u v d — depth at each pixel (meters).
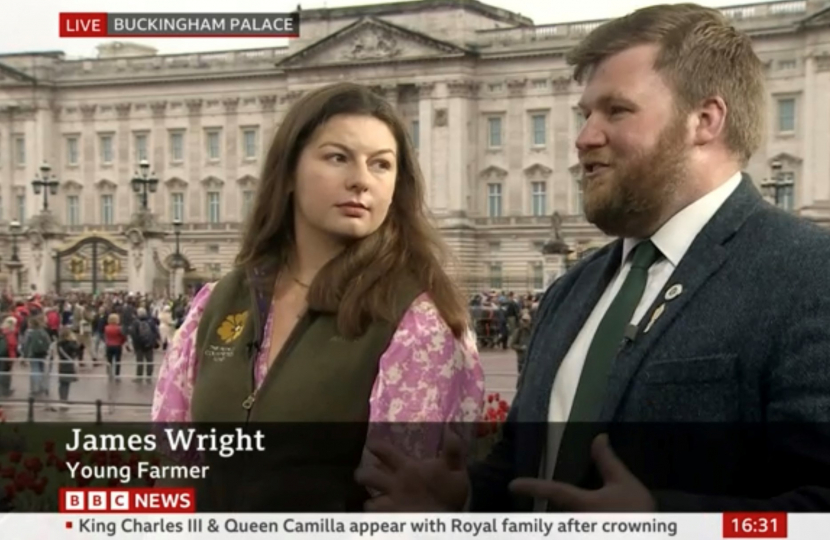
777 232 4.32
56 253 64.75
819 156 73.75
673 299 4.36
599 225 4.69
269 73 94.50
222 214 96.75
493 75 88.69
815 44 73.81
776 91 76.19
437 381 4.68
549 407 4.76
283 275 5.18
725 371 4.13
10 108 99.50
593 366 4.55
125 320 44.06
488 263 88.81
